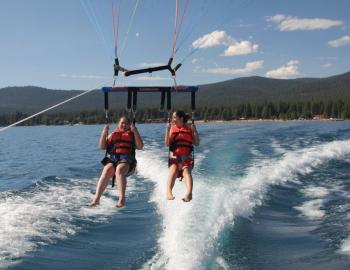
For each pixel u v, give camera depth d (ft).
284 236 29.35
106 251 26.94
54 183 48.73
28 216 33.37
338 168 54.95
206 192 37.45
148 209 36.17
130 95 22.66
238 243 27.12
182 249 25.13
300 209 36.42
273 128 159.33
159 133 141.38
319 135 111.24
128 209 36.42
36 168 66.54
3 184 51.31
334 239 28.48
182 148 22.97
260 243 27.66
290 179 48.03
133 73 21.90
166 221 31.65
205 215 30.81
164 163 59.41
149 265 24.27
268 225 31.60
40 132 224.94
